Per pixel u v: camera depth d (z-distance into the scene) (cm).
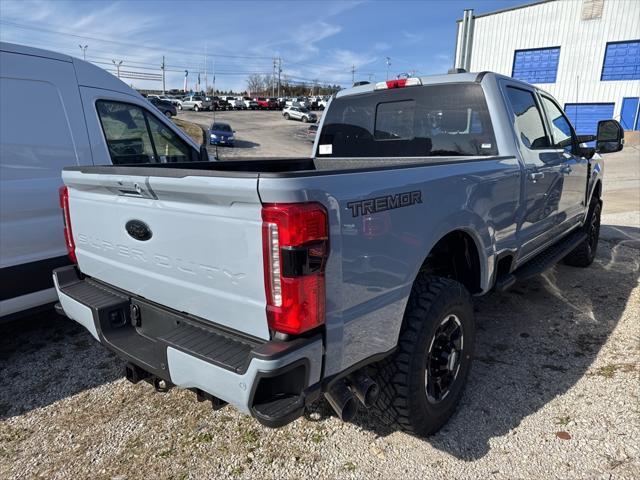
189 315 218
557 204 429
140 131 461
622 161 2167
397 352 237
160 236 216
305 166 424
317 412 291
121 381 336
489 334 397
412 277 230
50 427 285
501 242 324
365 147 421
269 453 256
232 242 184
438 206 246
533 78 3147
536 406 293
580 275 553
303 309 173
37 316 457
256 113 5994
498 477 236
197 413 295
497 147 344
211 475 241
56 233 394
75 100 409
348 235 189
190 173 187
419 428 254
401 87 393
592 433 266
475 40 3278
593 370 334
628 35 2781
